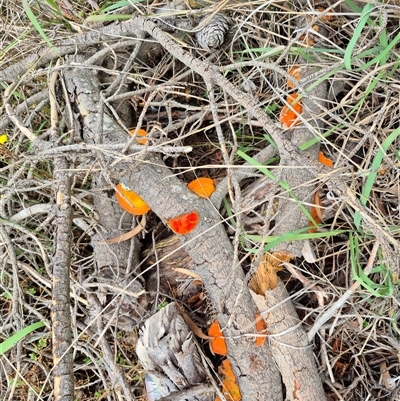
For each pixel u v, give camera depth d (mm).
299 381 481
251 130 560
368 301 525
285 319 489
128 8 566
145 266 577
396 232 515
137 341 535
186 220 485
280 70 432
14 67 549
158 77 597
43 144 484
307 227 474
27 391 627
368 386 550
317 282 513
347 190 423
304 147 477
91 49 569
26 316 620
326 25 554
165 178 494
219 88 581
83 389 628
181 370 504
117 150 480
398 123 542
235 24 566
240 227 421
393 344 522
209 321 554
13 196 620
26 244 600
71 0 618
